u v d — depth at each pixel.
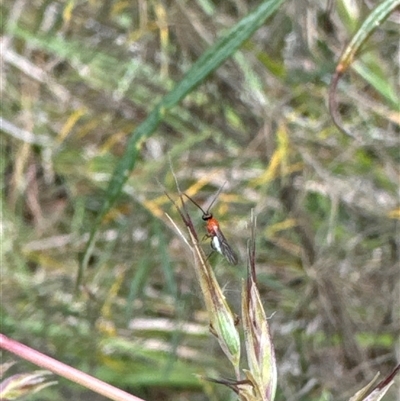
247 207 0.46
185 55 0.46
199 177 0.45
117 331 0.42
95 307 0.42
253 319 0.22
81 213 0.46
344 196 0.44
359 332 0.40
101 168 0.46
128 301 0.39
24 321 0.42
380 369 0.39
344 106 0.45
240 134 0.46
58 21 0.43
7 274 0.44
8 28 0.45
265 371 0.22
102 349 0.41
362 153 0.44
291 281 0.43
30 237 0.46
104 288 0.43
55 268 0.45
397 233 0.42
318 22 0.41
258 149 0.45
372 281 0.42
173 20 0.45
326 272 0.41
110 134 0.48
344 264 0.42
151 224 0.42
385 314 0.41
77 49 0.46
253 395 0.21
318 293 0.41
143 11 0.45
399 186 0.43
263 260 0.44
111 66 0.47
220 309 0.22
